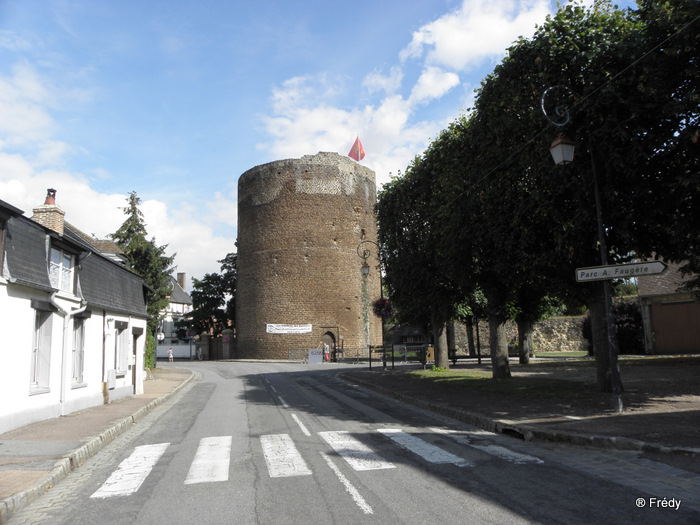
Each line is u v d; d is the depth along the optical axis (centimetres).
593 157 962
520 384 1417
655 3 918
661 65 891
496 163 1234
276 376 2644
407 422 1047
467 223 1353
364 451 753
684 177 879
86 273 1351
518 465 649
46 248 1102
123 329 1670
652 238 1078
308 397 1595
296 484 588
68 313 1208
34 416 1051
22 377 1004
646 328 2617
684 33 843
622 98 927
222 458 741
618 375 931
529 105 1144
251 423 1077
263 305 4691
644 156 884
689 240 1054
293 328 4588
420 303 2073
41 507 552
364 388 1881
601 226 930
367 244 5041
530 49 1085
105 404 1425
